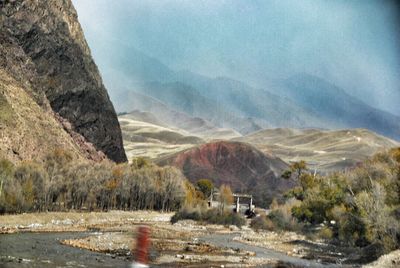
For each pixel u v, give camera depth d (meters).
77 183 115.00
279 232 99.94
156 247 61.47
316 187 111.19
